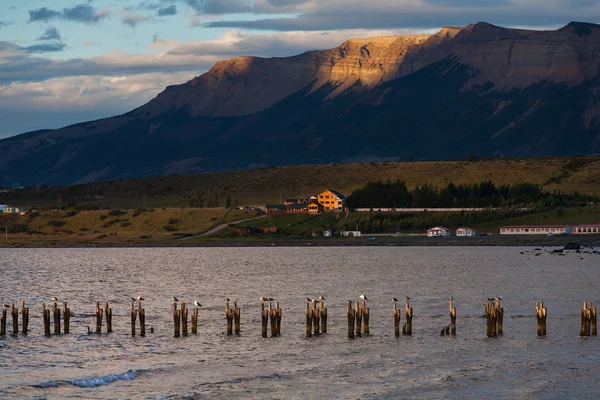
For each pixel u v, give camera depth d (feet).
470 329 503.20
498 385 369.30
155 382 379.55
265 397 354.13
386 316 560.20
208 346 457.68
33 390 365.81
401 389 363.56
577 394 356.18
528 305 613.52
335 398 351.25
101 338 483.10
